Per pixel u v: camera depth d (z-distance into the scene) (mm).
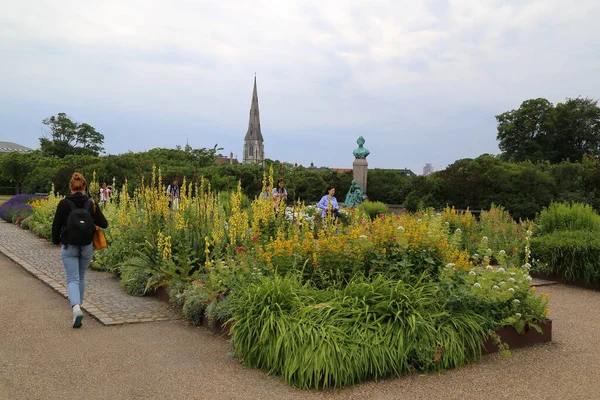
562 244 9312
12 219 19703
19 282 8359
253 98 110625
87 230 5957
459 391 4094
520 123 45281
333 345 4211
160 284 7121
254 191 34125
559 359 4906
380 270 5703
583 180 24016
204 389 4047
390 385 4191
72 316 6223
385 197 39125
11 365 4445
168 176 28078
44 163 48438
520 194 29500
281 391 4031
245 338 4637
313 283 5711
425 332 4570
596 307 7402
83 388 4008
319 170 39188
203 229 7957
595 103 44875
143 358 4742
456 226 13547
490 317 5125
